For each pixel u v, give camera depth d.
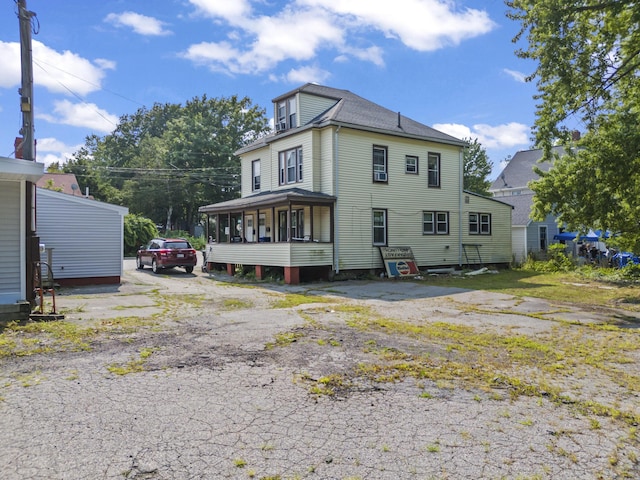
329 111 19.53
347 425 3.62
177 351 5.90
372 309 10.16
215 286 15.31
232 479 2.75
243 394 4.29
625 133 11.80
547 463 3.05
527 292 13.81
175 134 48.41
